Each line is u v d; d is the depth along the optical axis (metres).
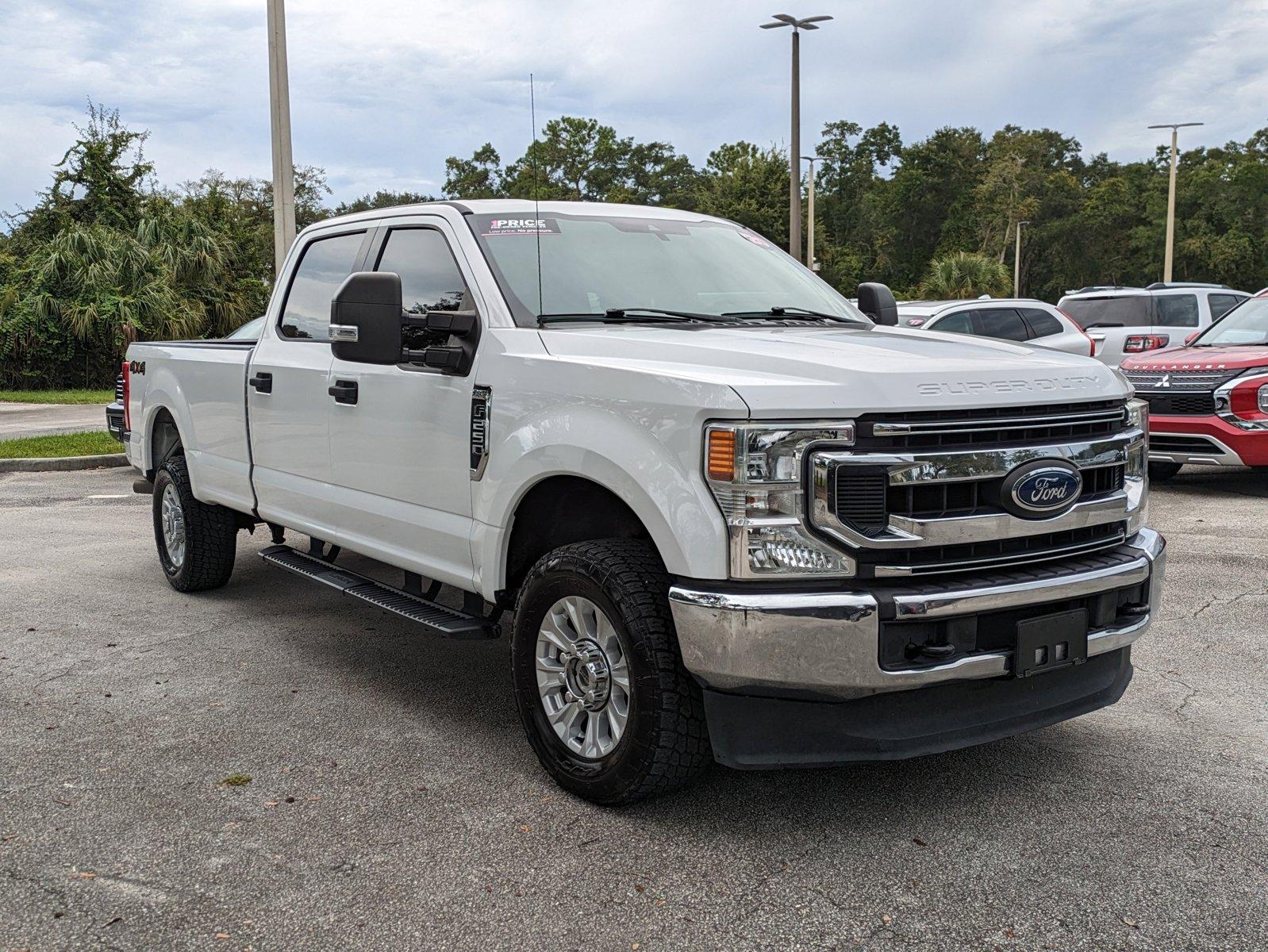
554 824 3.44
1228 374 9.34
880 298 5.25
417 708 4.56
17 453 12.85
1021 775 3.81
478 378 4.00
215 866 3.17
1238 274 92.38
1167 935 2.78
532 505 3.96
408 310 4.57
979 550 3.29
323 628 5.82
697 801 3.61
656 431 3.29
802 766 3.22
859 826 3.42
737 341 3.69
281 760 3.98
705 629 3.14
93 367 27.45
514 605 4.11
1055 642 3.33
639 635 3.34
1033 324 13.09
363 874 3.12
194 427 6.18
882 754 3.21
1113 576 3.45
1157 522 8.40
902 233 100.94
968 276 59.75
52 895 3.00
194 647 5.45
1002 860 3.19
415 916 2.89
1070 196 103.62
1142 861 3.17
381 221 4.95
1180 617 5.75
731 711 3.25
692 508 3.17
